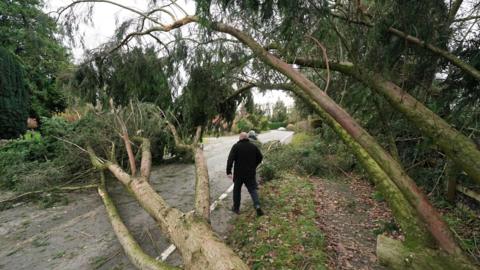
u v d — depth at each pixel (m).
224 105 5.03
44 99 13.98
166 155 9.02
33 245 3.14
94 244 3.13
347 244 2.99
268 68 3.63
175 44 3.62
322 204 4.41
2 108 10.18
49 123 7.39
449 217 3.47
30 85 12.71
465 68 1.90
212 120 5.20
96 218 3.96
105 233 3.44
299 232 3.15
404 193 1.73
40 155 6.74
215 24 2.82
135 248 2.52
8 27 11.30
